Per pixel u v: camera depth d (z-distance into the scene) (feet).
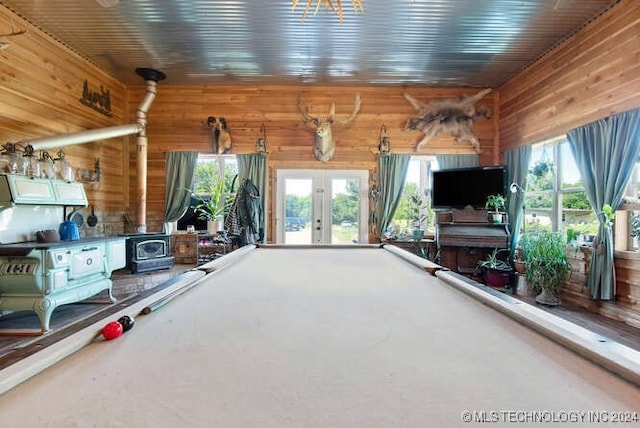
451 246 17.13
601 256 11.51
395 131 18.70
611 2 11.07
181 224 18.81
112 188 17.28
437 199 17.49
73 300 11.00
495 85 18.33
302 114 18.21
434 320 4.25
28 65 12.25
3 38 11.27
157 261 15.81
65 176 12.68
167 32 13.07
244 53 14.82
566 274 13.08
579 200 13.83
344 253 10.09
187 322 4.13
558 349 3.39
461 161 18.60
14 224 11.29
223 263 7.79
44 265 10.05
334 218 18.83
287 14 11.88
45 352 3.01
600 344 3.22
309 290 5.73
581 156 12.50
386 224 18.40
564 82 13.57
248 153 18.45
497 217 16.08
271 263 8.36
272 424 2.21
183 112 18.45
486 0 11.05
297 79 17.71
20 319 11.33
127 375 2.83
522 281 15.08
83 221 15.16
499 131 18.45
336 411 2.35
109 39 13.53
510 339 3.65
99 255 12.39
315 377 2.82
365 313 4.52
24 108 12.09
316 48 14.34
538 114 15.23
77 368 2.94
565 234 14.02
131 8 11.47
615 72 11.19
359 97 18.19
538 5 11.29
